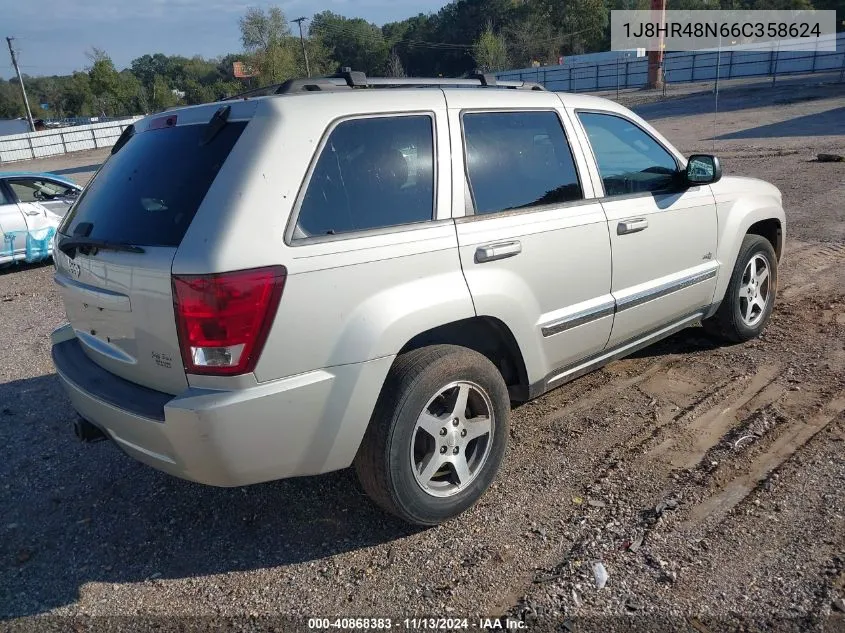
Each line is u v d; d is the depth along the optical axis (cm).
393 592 281
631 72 5622
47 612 282
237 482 272
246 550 315
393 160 303
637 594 269
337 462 288
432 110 320
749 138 2031
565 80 6044
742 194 487
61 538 332
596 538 304
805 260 734
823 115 2430
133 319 276
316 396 272
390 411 289
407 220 301
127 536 331
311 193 275
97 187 331
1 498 370
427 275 300
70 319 336
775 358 484
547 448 383
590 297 377
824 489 326
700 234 446
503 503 335
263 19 6512
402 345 289
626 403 431
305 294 265
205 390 260
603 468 359
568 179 371
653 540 299
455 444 317
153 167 300
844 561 278
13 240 974
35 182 1020
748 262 490
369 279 282
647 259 408
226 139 279
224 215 257
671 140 2198
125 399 282
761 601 261
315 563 303
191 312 252
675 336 541
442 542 310
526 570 288
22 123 7219
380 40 10400
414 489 302
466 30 9919
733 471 347
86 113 8738
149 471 391
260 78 6500
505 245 325
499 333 339
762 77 4809
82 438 325
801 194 1082
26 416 472
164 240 266
